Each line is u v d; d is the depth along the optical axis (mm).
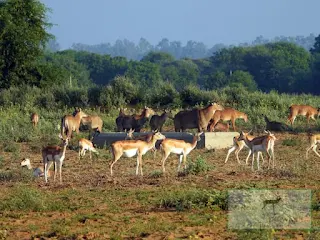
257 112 105250
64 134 87938
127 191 53031
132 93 122062
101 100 119375
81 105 119875
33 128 94250
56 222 42812
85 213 45531
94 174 62094
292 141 82875
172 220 42875
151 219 43094
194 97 118562
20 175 60438
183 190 51969
